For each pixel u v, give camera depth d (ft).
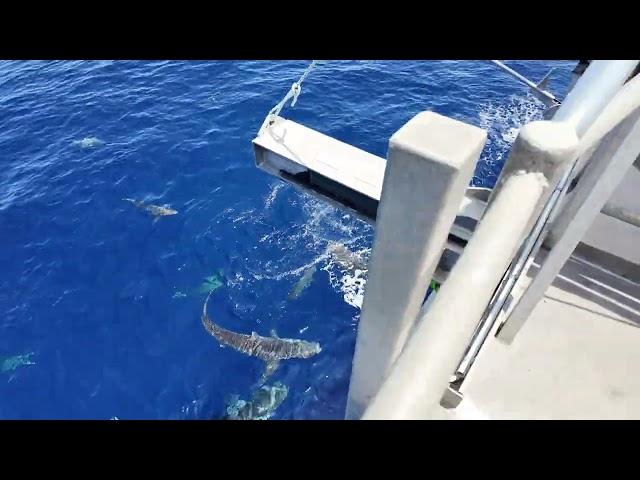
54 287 31.01
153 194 37.58
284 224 34.86
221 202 36.70
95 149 42.04
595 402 11.52
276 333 28.43
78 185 38.27
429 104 46.68
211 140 43.01
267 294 30.40
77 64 54.65
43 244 33.63
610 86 5.85
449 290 4.71
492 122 44.34
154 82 51.31
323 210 35.94
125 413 25.16
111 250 33.27
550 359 12.36
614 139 7.65
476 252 4.97
